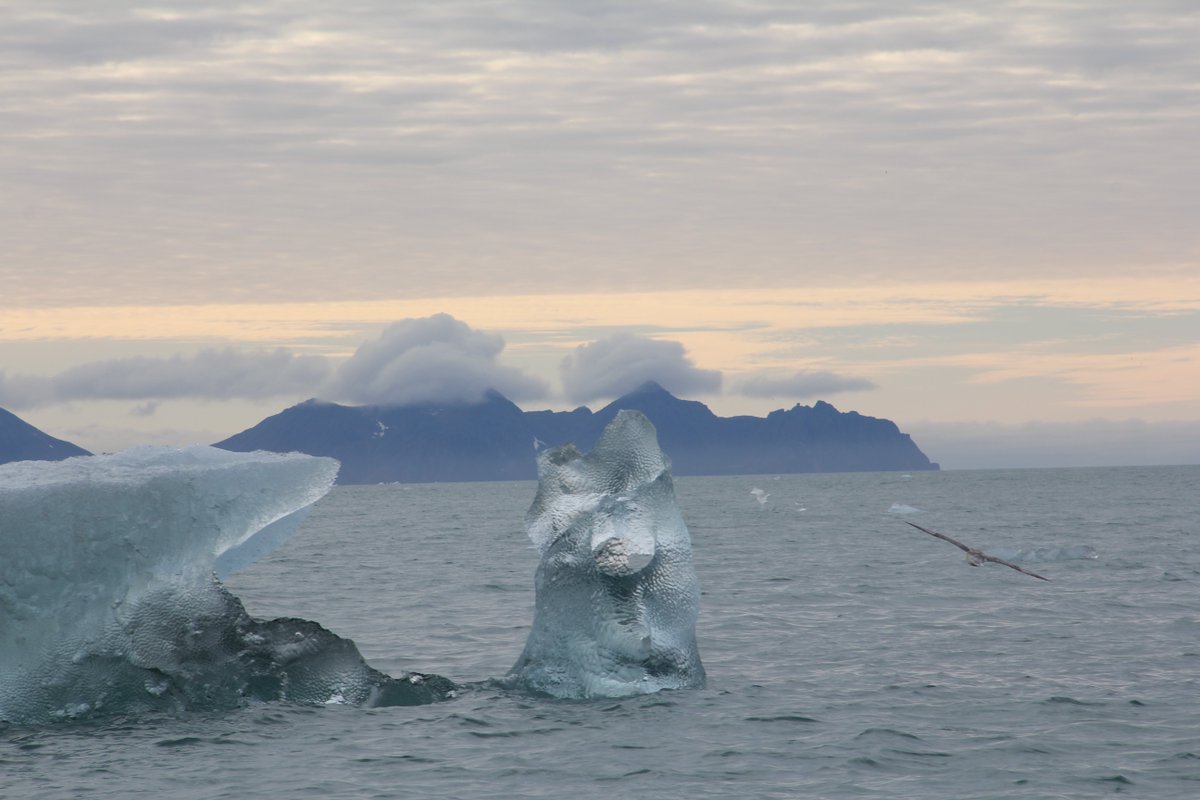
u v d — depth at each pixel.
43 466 33.28
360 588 65.31
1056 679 35.34
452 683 34.12
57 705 30.69
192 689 31.61
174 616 32.09
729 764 26.06
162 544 32.12
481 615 52.41
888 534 114.12
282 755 27.06
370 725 29.97
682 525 35.28
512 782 24.84
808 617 50.50
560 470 36.16
